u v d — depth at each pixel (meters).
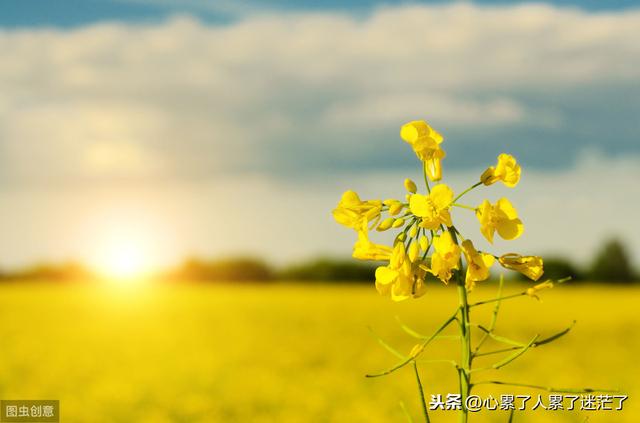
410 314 21.20
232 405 10.09
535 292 2.68
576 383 10.45
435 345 14.73
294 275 41.97
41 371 12.91
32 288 36.81
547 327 17.70
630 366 12.21
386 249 2.78
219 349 15.30
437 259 2.64
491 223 2.66
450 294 29.91
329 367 12.85
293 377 11.98
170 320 21.45
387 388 10.62
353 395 10.31
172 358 14.27
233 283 42.69
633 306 23.89
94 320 21.58
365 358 13.65
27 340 17.09
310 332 17.83
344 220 2.78
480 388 10.15
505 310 21.58
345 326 18.86
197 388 11.23
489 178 2.72
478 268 2.69
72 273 43.31
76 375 12.55
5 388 11.46
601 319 19.70
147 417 9.45
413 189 2.77
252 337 17.17
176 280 43.19
